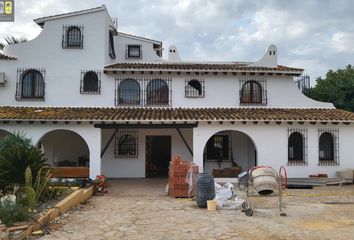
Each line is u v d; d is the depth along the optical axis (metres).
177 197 13.91
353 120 17.59
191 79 20.25
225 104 20.27
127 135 20.48
